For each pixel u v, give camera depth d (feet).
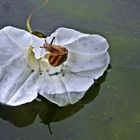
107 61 1.59
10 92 1.52
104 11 1.76
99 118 1.53
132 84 1.60
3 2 1.73
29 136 1.48
